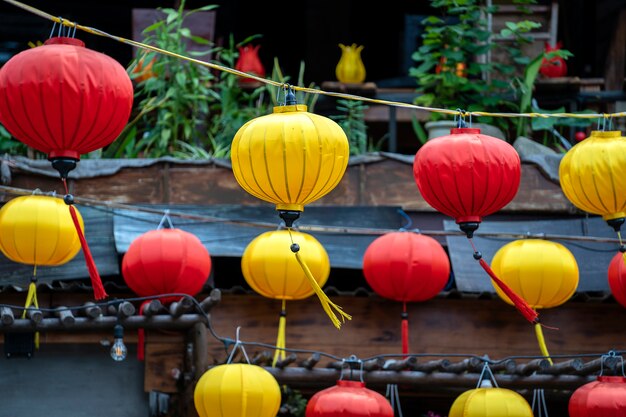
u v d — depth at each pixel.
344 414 8.54
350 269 10.85
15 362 9.46
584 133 13.10
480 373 9.32
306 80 15.05
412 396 10.79
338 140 7.46
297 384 10.05
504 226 10.74
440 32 12.45
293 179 7.37
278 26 16.83
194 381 8.98
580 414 8.74
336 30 14.99
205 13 13.20
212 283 10.19
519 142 11.74
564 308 10.43
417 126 12.38
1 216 8.96
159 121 11.77
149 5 15.73
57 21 7.08
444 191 8.05
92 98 7.09
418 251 9.65
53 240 8.93
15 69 7.09
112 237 10.12
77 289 9.77
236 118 12.27
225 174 10.73
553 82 12.63
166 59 11.96
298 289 9.52
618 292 9.76
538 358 9.49
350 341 10.14
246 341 10.02
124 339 9.37
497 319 10.34
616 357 8.83
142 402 9.46
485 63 12.65
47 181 10.39
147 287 9.22
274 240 9.49
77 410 9.45
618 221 8.48
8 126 7.26
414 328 10.24
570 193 8.58
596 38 15.06
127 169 10.60
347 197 10.85
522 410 8.73
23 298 9.70
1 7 15.35
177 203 10.62
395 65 17.02
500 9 12.99
